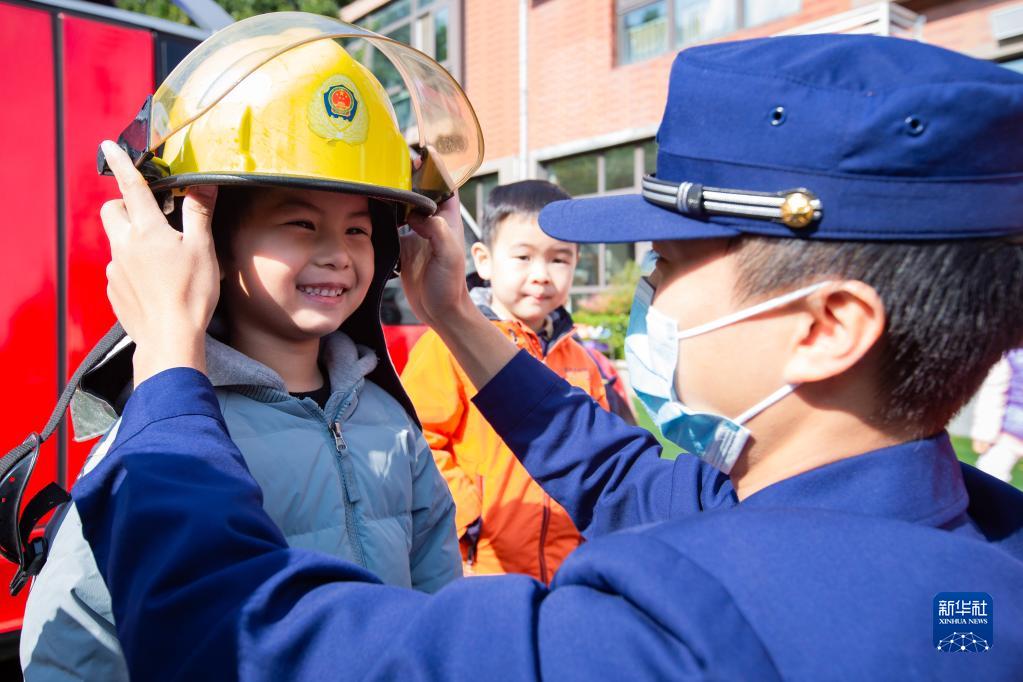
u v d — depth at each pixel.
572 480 1.30
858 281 0.77
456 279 1.35
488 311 2.49
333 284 1.28
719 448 0.93
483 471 2.16
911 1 6.98
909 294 0.76
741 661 0.62
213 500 0.81
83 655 1.02
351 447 1.33
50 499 1.03
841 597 0.67
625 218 0.91
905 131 0.74
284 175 1.13
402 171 1.31
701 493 1.17
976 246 0.77
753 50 0.84
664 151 0.89
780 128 0.78
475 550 2.14
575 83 10.36
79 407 1.25
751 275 0.82
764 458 0.91
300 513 1.22
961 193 0.75
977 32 6.71
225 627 0.73
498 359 1.37
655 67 9.52
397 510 1.38
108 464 0.87
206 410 0.89
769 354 0.84
